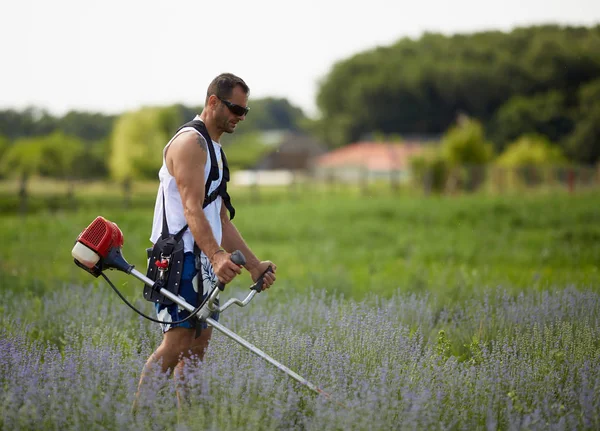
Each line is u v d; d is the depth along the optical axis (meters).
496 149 197.75
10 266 27.23
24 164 150.12
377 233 43.50
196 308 10.22
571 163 179.88
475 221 50.84
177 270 10.27
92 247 10.32
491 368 11.24
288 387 9.90
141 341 13.12
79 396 9.48
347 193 96.94
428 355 11.74
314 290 20.34
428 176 87.56
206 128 10.57
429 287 20.84
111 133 159.50
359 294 20.69
